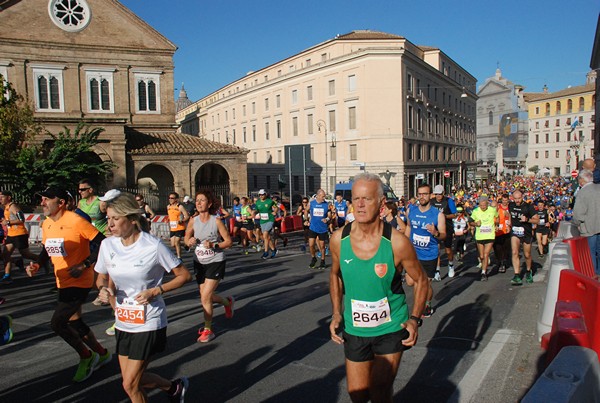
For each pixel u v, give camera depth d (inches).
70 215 200.4
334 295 141.3
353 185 128.8
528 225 388.5
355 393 132.6
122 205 147.2
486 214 407.2
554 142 3651.6
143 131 1423.5
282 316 297.9
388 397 130.3
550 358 178.7
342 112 1995.6
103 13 1365.7
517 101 3905.0
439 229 288.7
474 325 272.1
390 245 126.7
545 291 245.3
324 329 267.1
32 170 941.8
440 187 421.1
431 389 186.5
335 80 2014.0
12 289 390.6
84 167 991.0
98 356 208.2
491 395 180.2
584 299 183.5
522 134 3853.3
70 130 1117.7
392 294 131.6
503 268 458.6
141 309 145.9
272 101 2388.0
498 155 3378.4
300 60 2262.6
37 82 1291.8
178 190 1238.9
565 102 3558.1
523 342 239.5
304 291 374.0
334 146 2039.9
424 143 2151.8
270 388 189.5
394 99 1888.5
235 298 353.1
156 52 1423.5
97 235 199.8
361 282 128.9
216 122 3024.1
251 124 2588.6
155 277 151.1
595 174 299.9
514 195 393.1
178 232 558.9
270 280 426.0
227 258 592.7
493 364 211.0
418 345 239.1
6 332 244.5
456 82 2618.1
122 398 182.4
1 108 979.9
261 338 252.8
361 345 131.1
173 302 337.7
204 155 1264.8
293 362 217.0
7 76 1261.1
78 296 195.3
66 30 1322.6
